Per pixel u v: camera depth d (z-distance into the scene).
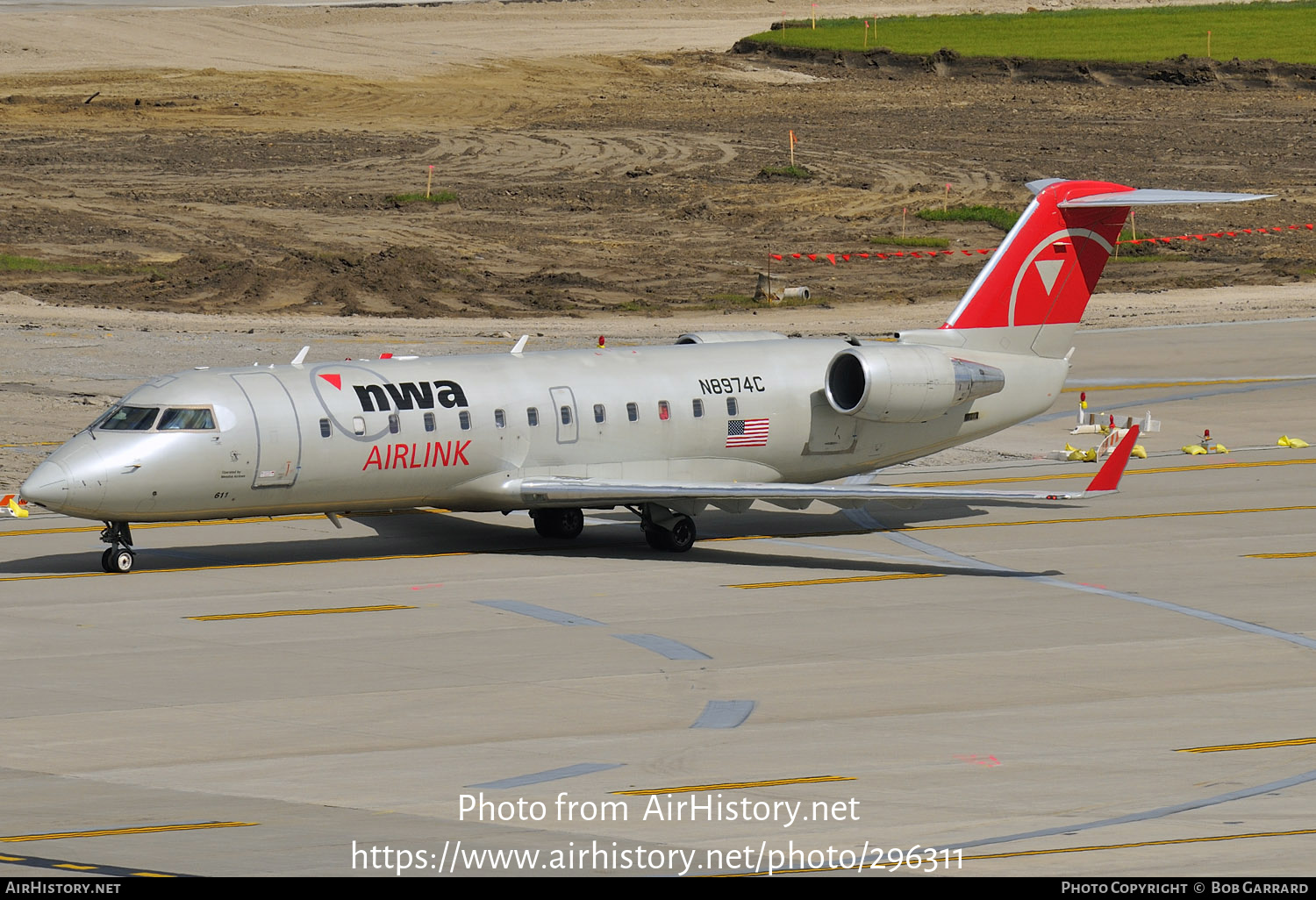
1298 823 62.03
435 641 94.56
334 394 114.94
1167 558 122.06
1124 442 115.06
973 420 137.88
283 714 78.62
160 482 109.19
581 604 105.12
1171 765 70.44
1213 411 192.88
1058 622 100.88
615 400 124.00
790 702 81.69
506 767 69.75
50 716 78.06
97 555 120.50
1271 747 73.50
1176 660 91.31
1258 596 108.75
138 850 57.62
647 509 124.25
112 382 193.88
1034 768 69.81
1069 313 142.00
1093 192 140.38
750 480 130.50
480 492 120.31
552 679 86.00
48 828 60.34
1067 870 55.81
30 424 172.00
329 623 99.12
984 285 138.00
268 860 56.66
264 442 111.50
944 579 114.44
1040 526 135.50
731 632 97.69
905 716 79.00
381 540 127.88
